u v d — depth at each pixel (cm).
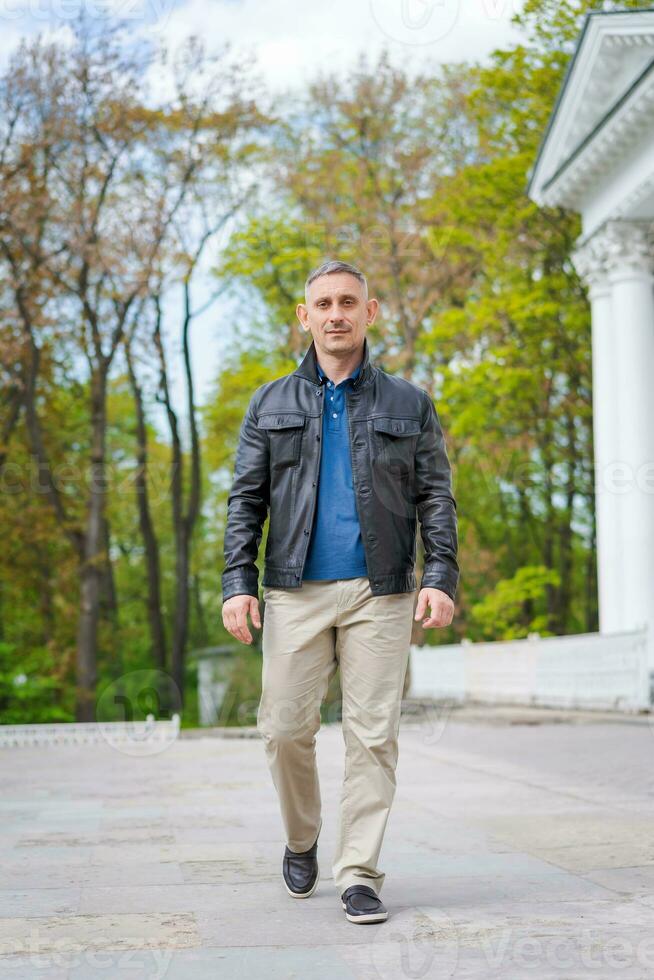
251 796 630
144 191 2306
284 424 332
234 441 2761
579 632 3106
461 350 2469
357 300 333
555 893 340
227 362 2822
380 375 340
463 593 2794
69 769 853
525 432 2556
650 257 1748
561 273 2462
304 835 341
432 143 2408
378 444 329
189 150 2311
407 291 2409
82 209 2205
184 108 2266
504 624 2484
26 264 2256
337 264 335
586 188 1820
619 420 1736
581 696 1506
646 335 1728
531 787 651
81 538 2388
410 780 700
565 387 2628
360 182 2333
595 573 2827
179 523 2680
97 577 2380
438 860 404
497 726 1242
